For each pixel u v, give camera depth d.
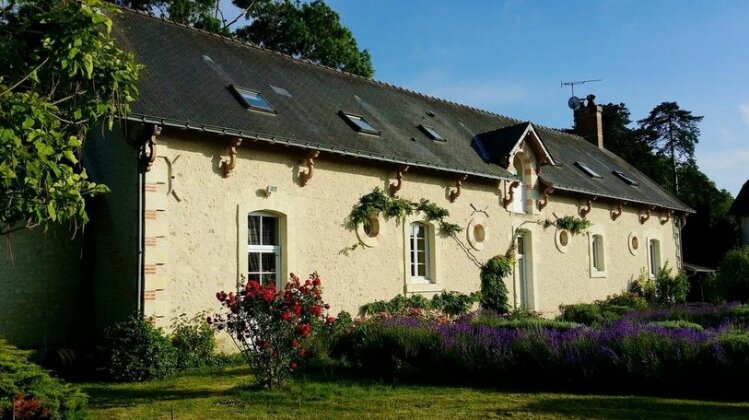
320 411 6.86
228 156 10.73
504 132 17.30
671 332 8.65
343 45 24.84
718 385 7.66
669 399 7.51
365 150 12.55
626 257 21.77
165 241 9.83
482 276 15.79
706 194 43.84
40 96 5.71
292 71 15.11
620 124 42.03
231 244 10.72
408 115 16.66
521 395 7.79
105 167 10.52
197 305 10.16
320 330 10.14
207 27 22.06
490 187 16.38
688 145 47.59
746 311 13.33
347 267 12.62
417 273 14.46
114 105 6.07
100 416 6.70
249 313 7.98
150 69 11.04
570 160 21.64
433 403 7.27
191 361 9.70
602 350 8.21
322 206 12.25
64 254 10.51
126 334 9.10
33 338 10.06
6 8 5.76
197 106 10.56
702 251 32.41
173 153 10.06
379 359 9.44
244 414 6.73
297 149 11.62
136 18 12.84
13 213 5.50
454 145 16.20
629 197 21.05
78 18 5.28
